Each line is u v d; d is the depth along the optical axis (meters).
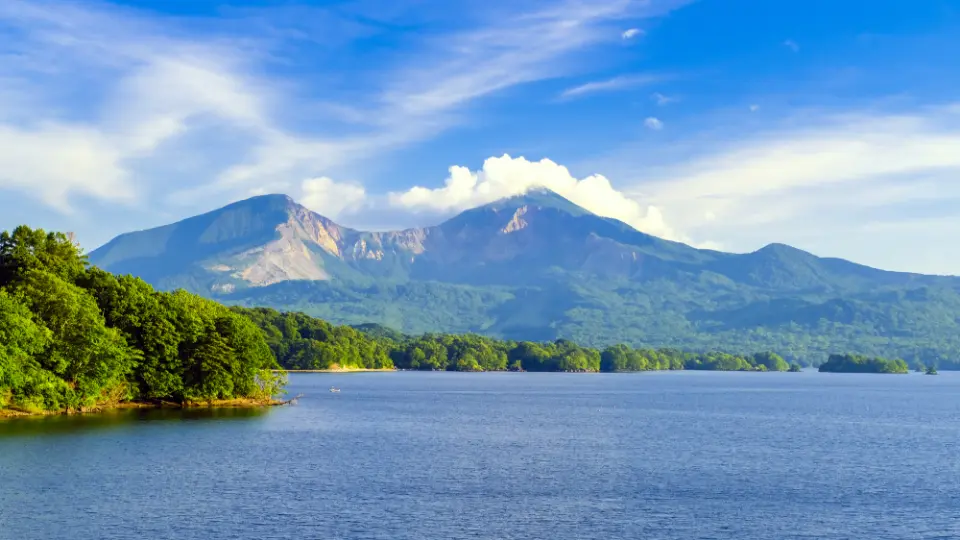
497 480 105.25
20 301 153.25
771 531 81.44
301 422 171.25
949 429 180.12
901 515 88.31
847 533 81.06
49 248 183.00
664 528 82.06
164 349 181.25
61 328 158.75
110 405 178.50
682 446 142.50
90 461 110.19
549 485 102.44
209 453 121.38
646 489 100.69
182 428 150.75
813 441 152.75
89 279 180.25
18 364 145.50
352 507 88.06
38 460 109.50
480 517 85.06
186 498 90.06
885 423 195.25
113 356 164.75
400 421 183.50
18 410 157.25
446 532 79.12
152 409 183.38
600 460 123.88
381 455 125.06
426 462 118.88
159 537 74.75
